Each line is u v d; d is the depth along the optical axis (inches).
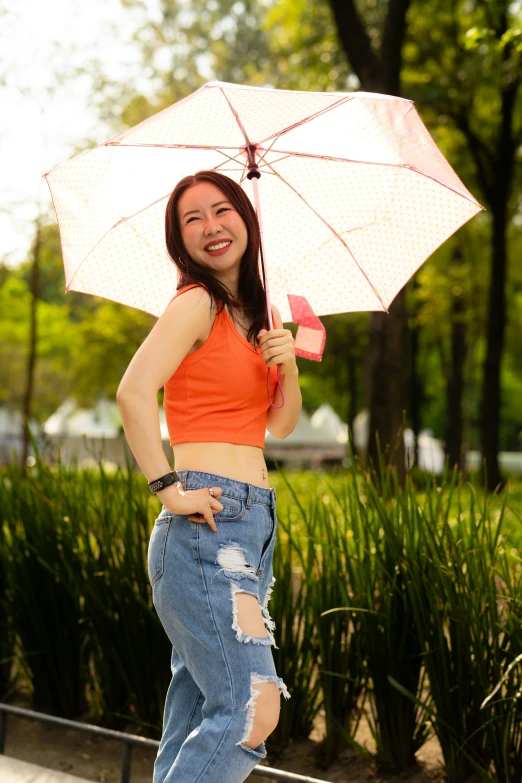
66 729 134.2
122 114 425.7
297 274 102.7
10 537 140.9
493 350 539.5
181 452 80.0
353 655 119.2
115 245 98.7
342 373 1154.7
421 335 978.7
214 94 84.1
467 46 211.0
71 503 138.9
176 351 77.0
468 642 104.6
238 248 84.3
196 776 71.7
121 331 797.2
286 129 83.4
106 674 130.7
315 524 122.2
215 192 83.7
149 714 128.0
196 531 75.5
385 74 360.2
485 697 102.9
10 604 137.3
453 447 831.1
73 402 1030.4
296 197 99.9
